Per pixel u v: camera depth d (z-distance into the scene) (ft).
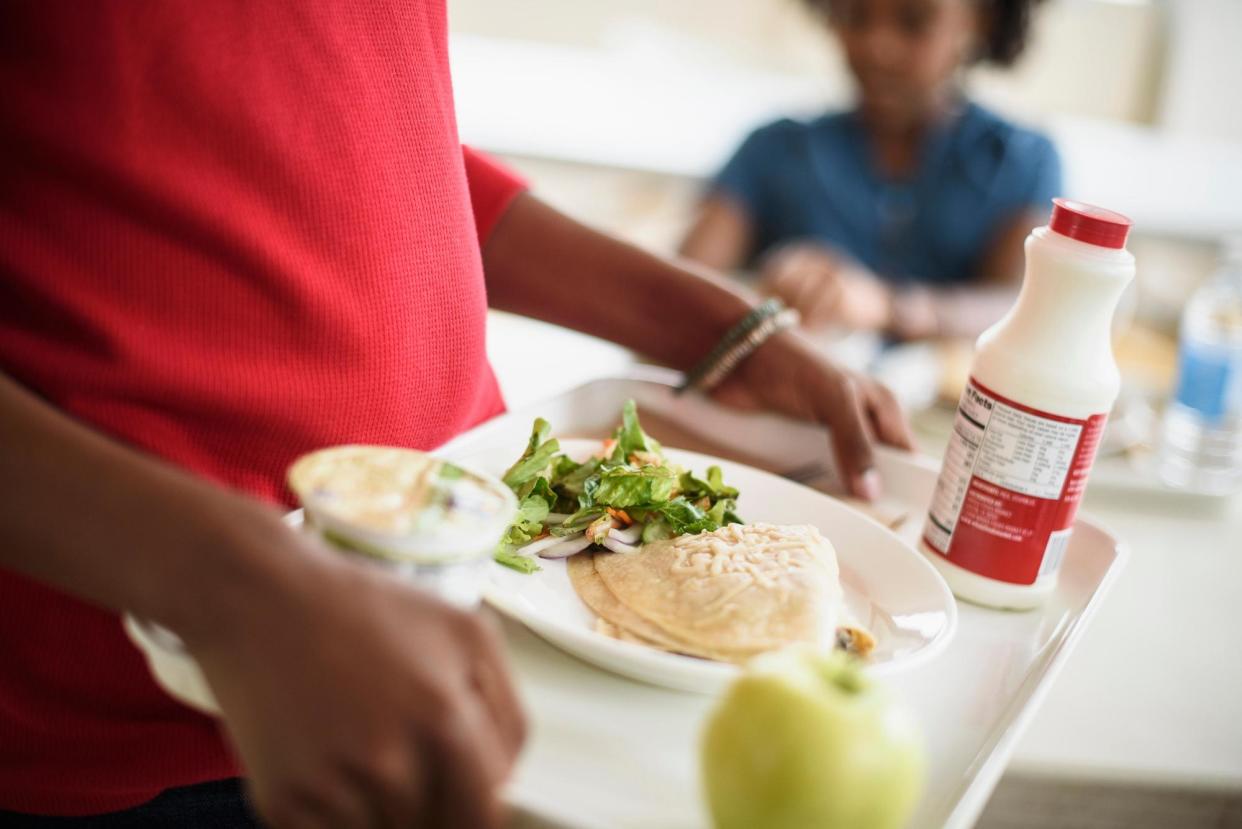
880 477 3.08
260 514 1.44
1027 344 2.35
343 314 2.10
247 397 2.03
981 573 2.47
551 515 2.42
